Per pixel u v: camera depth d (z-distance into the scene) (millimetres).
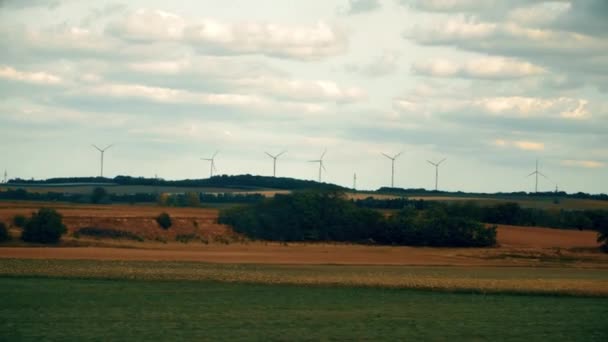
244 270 93500
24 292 71125
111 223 150000
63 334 54000
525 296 75562
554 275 97000
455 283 82188
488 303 70875
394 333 56875
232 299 70500
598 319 63344
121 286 76688
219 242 150750
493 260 124625
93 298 69000
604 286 81625
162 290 74938
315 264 108125
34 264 92250
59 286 75375
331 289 77812
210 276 84875
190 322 59250
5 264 91312
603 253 141000
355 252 135375
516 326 60125
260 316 62375
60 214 138250
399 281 83188
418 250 142875
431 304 69750
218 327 57531
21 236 131500
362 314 64125
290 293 74750
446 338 55625
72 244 131750
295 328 57844
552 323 61500
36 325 56812
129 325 57500
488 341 54969
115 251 121062
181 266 96250
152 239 147000
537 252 138375
